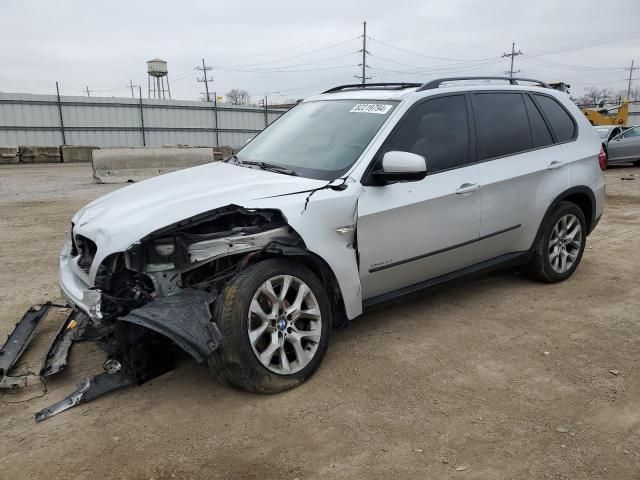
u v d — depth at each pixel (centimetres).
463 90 449
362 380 347
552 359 376
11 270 611
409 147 399
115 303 322
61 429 299
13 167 2434
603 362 371
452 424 299
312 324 348
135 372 331
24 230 845
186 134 3716
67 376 360
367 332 420
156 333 324
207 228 347
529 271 522
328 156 394
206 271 350
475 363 370
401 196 383
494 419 304
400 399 325
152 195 372
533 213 484
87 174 1986
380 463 268
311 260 353
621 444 281
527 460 269
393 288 404
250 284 317
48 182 1659
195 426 300
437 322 439
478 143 443
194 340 295
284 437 289
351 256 363
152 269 325
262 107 4088
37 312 423
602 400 323
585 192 528
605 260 623
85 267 355
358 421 303
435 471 262
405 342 402
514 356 380
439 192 404
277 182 366
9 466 269
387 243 380
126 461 272
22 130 3189
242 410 314
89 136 3388
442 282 428
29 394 338
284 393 332
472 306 474
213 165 462
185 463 270
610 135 1805
